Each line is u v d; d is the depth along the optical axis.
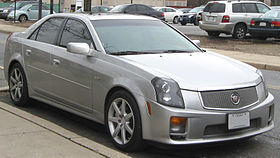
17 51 6.82
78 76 5.53
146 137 4.58
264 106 4.94
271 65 12.77
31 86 6.55
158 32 6.15
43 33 6.54
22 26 26.92
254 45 17.89
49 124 5.49
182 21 35.22
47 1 59.69
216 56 5.83
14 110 6.02
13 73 6.93
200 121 4.45
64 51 5.87
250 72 5.26
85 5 21.58
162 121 4.43
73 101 5.70
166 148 4.54
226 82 4.75
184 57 5.44
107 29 5.76
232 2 19.52
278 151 5.14
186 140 4.44
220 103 4.58
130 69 4.87
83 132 5.75
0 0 67.44
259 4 19.84
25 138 4.84
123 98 4.82
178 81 4.59
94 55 5.39
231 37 20.72
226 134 4.62
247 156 4.94
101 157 4.38
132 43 5.66
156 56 5.33
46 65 6.15
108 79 5.05
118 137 5.00
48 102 6.27
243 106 4.72
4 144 4.63
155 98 4.49
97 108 5.28
